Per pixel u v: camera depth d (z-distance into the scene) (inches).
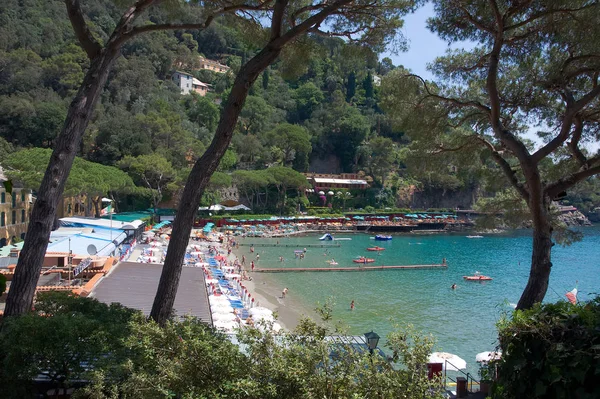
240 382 187.8
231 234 3255.4
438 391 206.8
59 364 279.1
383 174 5147.6
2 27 3986.2
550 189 435.5
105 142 3277.6
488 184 615.2
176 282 342.6
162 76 5600.4
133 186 2780.5
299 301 1456.7
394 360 217.0
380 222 4207.7
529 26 461.4
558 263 2464.3
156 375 214.1
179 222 343.9
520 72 509.0
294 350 213.0
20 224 1664.6
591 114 484.4
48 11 4761.3
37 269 338.0
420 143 563.2
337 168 5698.8
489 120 519.8
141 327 245.4
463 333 1136.2
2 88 3506.4
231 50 7322.8
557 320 215.5
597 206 5103.3
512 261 2433.6
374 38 481.4
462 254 2701.8
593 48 422.3
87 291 814.5
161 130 3486.7
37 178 1676.9
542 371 215.6
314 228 3858.3
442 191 5270.7
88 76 375.9
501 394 233.9
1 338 274.1
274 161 4753.9
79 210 2491.4
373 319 1246.3
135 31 394.0
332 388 191.0
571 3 394.0
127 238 2178.9
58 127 3161.9
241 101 358.3
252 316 1061.8
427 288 1701.5
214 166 353.7
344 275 1951.3
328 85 6697.8
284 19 490.6
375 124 6092.5
